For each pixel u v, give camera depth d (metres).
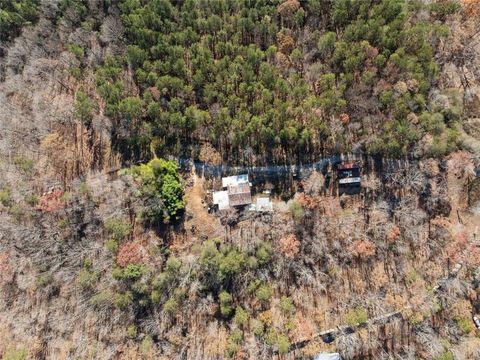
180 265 58.91
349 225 59.69
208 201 62.25
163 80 60.25
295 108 59.62
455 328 57.69
